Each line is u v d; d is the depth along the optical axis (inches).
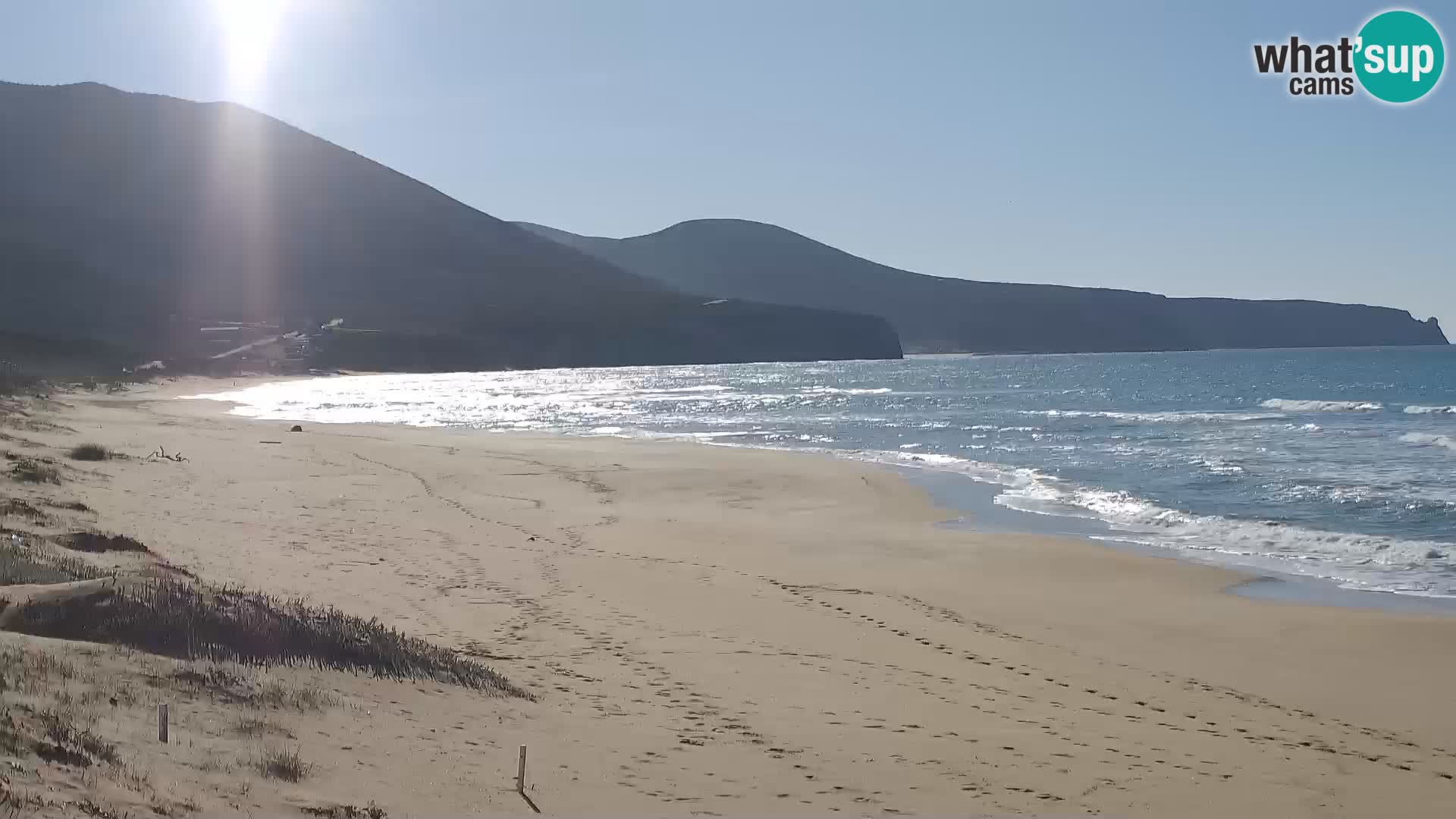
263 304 6491.1
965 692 397.7
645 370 5974.4
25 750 194.4
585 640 451.8
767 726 343.0
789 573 627.5
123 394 2859.3
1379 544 734.5
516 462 1253.1
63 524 551.5
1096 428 1758.1
